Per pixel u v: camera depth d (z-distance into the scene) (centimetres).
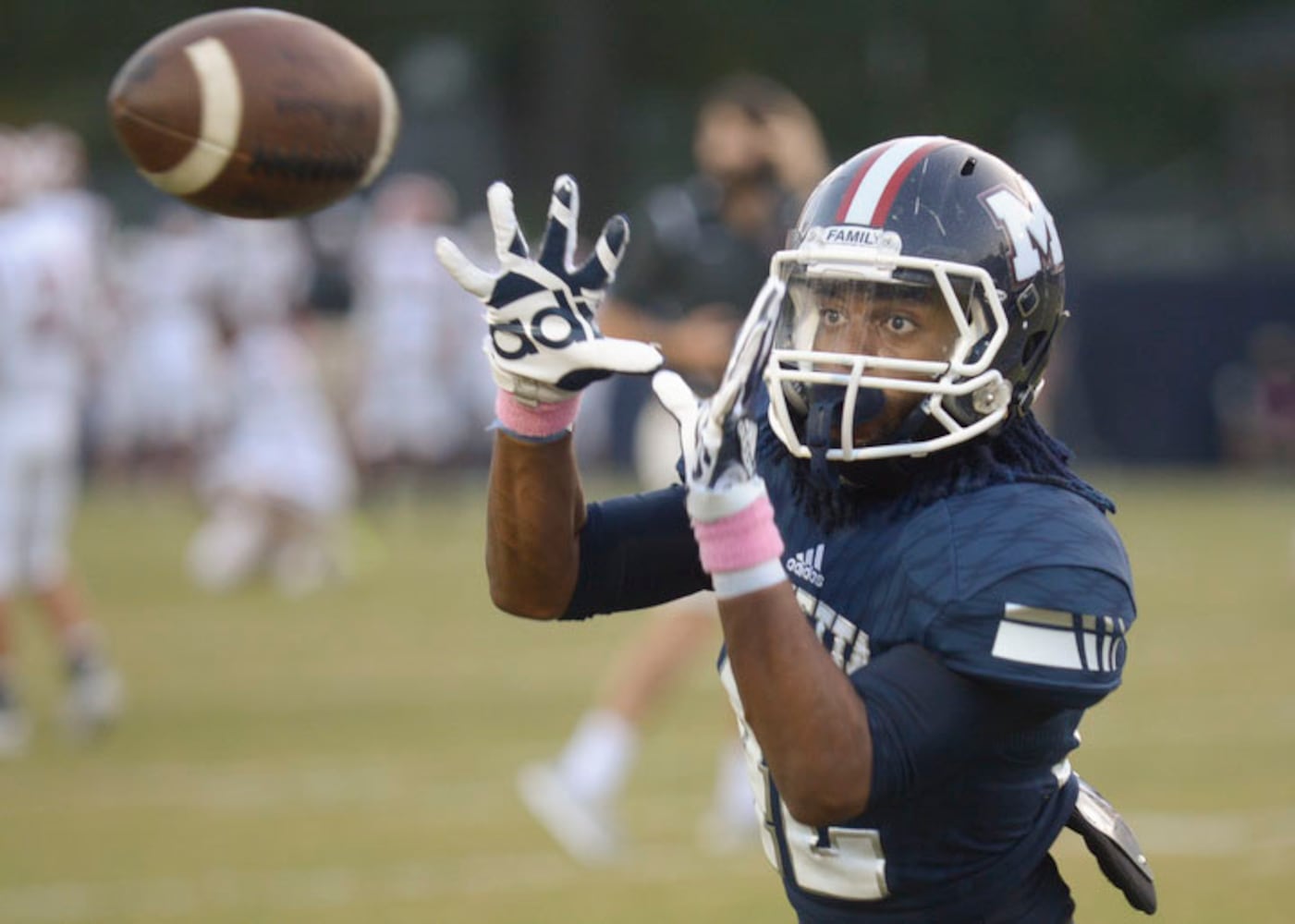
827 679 890
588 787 2108
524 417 1017
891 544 958
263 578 4509
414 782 2450
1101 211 10656
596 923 1830
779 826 1006
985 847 969
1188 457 7425
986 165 995
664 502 1105
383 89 1134
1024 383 1000
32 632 3831
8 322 2677
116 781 2472
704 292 2280
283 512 4309
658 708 2970
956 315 952
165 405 6406
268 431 4291
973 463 972
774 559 892
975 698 915
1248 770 2462
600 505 1105
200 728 2794
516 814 2289
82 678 2700
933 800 954
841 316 971
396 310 5697
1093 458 7525
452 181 10725
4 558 2683
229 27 1096
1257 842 2100
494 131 11138
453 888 1966
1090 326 7475
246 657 3403
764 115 2273
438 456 5853
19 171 2780
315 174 1100
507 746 2662
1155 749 2592
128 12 11031
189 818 2261
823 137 11006
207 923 1828
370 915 1856
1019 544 928
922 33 10944
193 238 6338
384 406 5747
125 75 1080
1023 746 948
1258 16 11162
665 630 2152
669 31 11031
